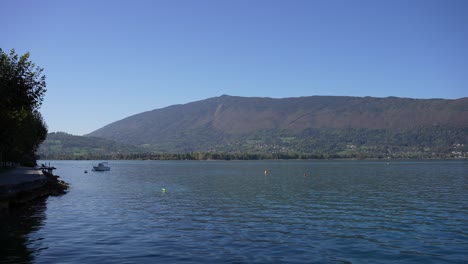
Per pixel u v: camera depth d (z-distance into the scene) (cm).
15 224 3366
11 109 4922
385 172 14038
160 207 4538
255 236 2903
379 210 4278
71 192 6512
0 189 4225
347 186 7662
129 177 11419
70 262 2188
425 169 16775
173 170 17138
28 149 10144
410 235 2966
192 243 2662
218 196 5812
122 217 3781
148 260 2242
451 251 2509
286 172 14475
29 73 4744
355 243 2700
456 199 5297
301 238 2847
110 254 2364
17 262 2183
